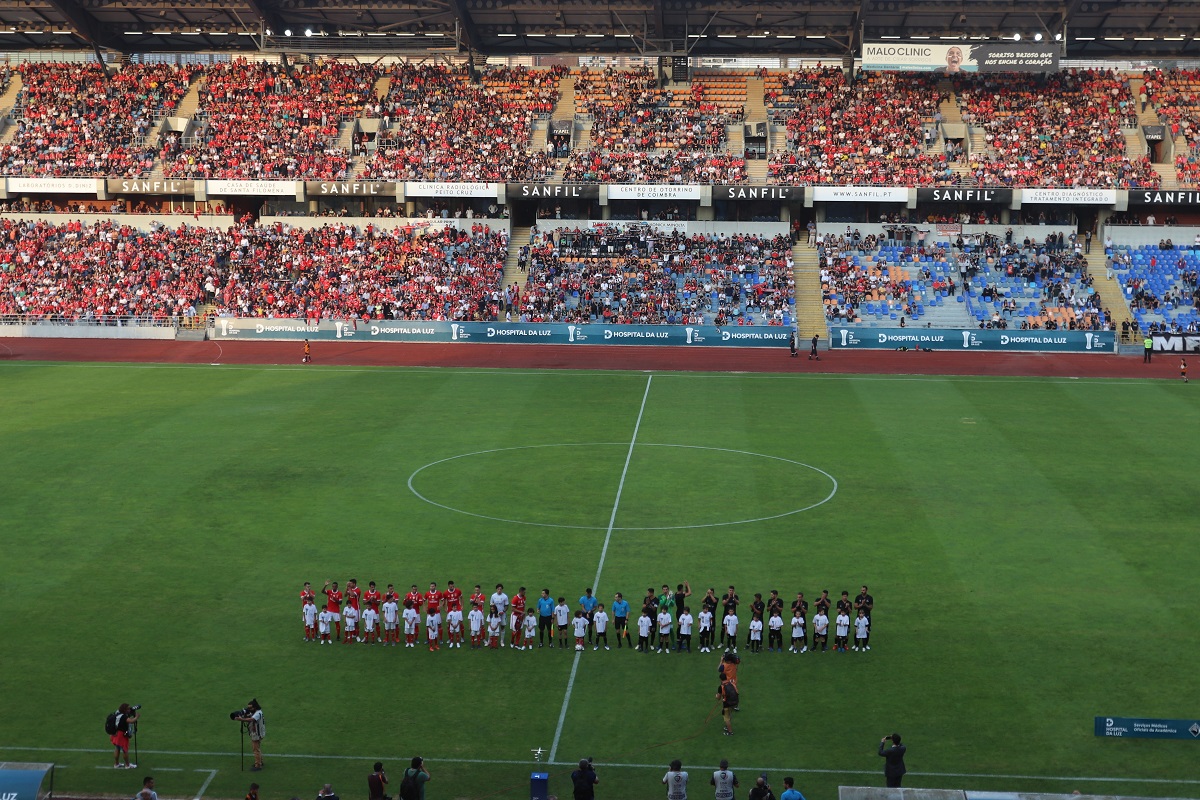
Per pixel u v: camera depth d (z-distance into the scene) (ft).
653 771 95.30
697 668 114.52
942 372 263.08
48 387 239.30
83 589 131.44
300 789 92.38
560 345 294.25
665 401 230.48
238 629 122.11
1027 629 121.70
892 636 120.47
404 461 183.62
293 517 155.94
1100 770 94.99
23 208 349.41
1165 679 110.52
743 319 299.58
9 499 162.61
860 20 337.52
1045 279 311.27
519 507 161.07
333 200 353.51
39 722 102.32
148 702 106.32
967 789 91.76
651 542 147.43
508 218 337.11
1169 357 281.13
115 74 369.91
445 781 93.86
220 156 344.49
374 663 115.65
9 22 362.94
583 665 115.55
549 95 362.74
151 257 322.96
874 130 347.97
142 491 166.61
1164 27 345.31
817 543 147.02
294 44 346.54
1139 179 326.44
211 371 259.39
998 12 337.11
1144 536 149.59
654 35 359.46
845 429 206.59
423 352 284.41
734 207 348.18
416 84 367.04
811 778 93.91
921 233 328.49
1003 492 168.35
